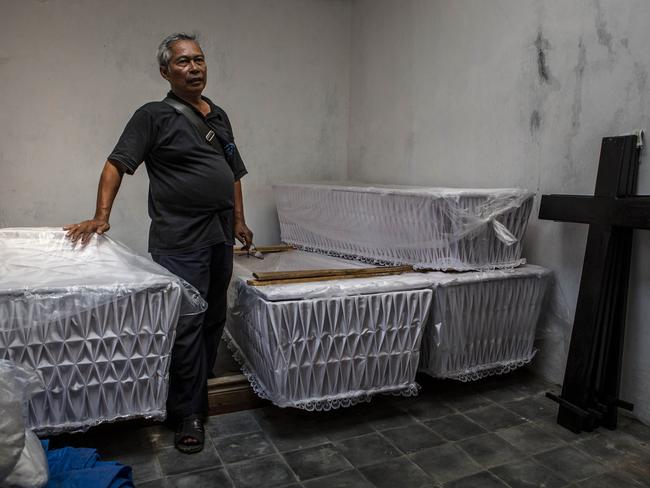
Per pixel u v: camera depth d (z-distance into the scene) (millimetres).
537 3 2697
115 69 3768
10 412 1288
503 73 2922
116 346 1920
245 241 2709
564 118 2590
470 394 2631
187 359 2168
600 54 2406
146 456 2057
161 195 2213
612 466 2004
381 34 4020
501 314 2539
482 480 1913
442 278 2371
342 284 2199
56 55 3615
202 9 3947
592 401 2289
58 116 3668
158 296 1933
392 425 2318
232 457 2059
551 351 2754
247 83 4156
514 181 2895
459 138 3277
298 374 2145
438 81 3428
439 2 3381
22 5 3502
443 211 2412
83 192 3789
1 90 3514
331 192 3145
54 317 1826
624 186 2215
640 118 2254
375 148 4184
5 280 1820
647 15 2205
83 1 3633
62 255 1965
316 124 4441
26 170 3633
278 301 2082
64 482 1505
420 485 1883
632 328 2352
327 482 1898
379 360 2266
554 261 2697
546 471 1971
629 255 2260
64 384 1894
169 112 2158
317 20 4336
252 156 4246
